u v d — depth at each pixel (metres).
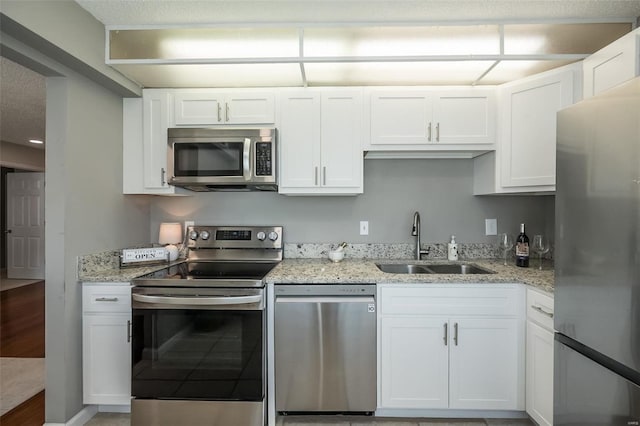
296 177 2.15
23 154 4.96
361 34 1.84
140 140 2.23
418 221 2.38
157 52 1.87
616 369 1.11
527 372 1.75
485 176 2.29
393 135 2.12
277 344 1.79
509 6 1.68
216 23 1.85
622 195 1.05
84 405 1.87
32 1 1.42
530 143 1.97
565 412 1.35
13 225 5.50
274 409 1.81
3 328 3.28
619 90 1.06
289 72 2.00
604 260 1.12
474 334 1.80
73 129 1.81
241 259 2.42
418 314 1.81
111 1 1.65
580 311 1.23
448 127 2.11
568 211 1.29
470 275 1.82
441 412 1.89
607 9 1.70
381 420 1.87
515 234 2.47
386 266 2.34
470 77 2.05
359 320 1.79
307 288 1.82
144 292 1.76
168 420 1.76
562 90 1.86
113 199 2.13
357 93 2.13
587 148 1.19
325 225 2.53
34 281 5.33
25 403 2.02
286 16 1.79
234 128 2.10
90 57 1.75
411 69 1.95
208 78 2.09
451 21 1.81
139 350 1.76
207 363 1.75
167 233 2.42
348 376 1.79
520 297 1.78
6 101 2.93
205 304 1.71
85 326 1.85
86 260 1.90
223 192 2.55
